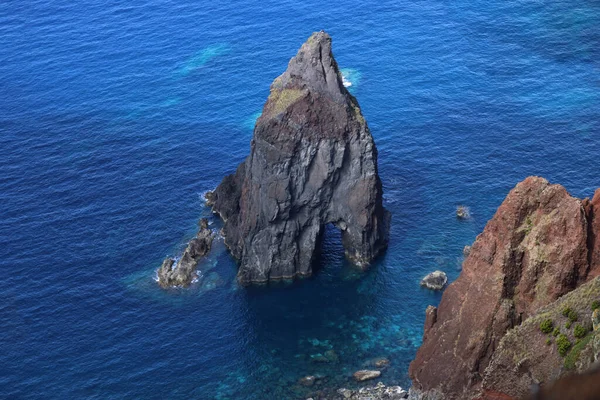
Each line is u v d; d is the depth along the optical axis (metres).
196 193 144.62
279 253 123.38
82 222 136.25
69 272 123.75
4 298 117.44
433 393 88.88
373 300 116.69
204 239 130.38
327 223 127.88
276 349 107.12
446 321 89.69
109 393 99.44
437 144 154.88
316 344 107.75
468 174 144.88
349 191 123.69
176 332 111.06
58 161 155.00
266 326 112.38
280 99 122.62
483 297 85.38
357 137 121.56
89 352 106.69
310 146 120.19
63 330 110.94
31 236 132.25
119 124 167.62
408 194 140.88
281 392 98.94
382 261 125.50
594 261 82.50
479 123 160.62
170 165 153.00
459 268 121.50
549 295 82.44
